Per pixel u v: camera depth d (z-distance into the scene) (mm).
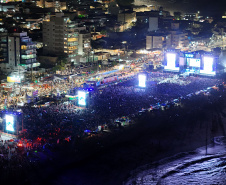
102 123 176750
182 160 148875
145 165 144625
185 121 187250
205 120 189625
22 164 137750
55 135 160625
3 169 133875
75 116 182000
